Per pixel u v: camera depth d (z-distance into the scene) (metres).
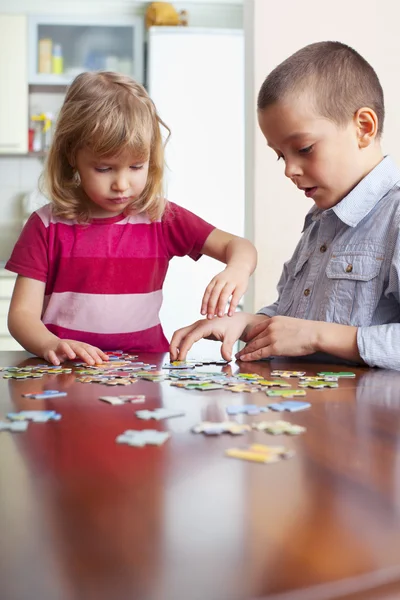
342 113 1.18
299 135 1.17
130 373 0.92
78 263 1.46
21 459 0.45
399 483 0.39
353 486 0.38
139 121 1.34
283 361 1.14
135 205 1.51
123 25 3.89
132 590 0.25
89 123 1.31
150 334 1.52
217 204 3.54
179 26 3.84
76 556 0.28
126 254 1.49
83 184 1.39
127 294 1.49
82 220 1.47
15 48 3.83
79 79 1.43
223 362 1.11
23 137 3.88
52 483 0.39
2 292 3.53
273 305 1.51
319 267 1.32
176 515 0.33
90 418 0.59
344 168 1.21
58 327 1.46
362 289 1.21
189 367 1.01
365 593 0.25
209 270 3.49
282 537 0.30
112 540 0.30
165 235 1.55
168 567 0.27
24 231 1.47
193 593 0.24
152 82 3.54
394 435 0.52
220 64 3.54
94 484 0.39
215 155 3.54
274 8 2.05
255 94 2.07
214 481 0.39
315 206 1.45
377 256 1.20
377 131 1.24
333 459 0.45
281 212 2.08
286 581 0.25
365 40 2.06
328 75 1.17
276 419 0.58
